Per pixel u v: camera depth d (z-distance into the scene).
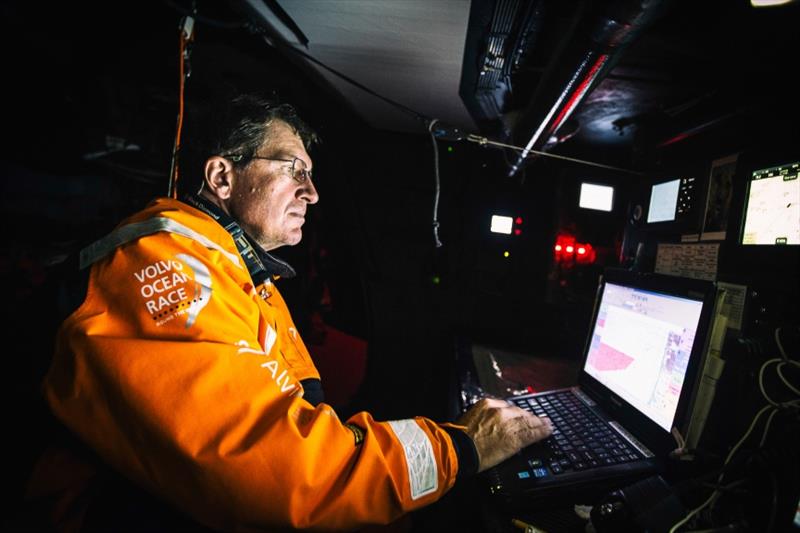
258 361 0.61
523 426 0.87
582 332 2.16
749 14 0.93
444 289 2.81
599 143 2.29
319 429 0.59
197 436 0.52
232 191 0.84
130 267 0.60
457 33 1.24
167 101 2.71
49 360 0.60
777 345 0.84
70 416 0.54
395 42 1.39
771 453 0.66
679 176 1.28
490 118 1.91
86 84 2.49
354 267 3.85
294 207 0.88
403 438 0.67
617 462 0.85
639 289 1.13
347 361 3.84
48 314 0.61
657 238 1.40
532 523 0.78
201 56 1.96
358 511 0.58
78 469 0.63
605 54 0.85
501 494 0.79
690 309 0.91
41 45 2.10
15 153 2.92
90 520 0.62
